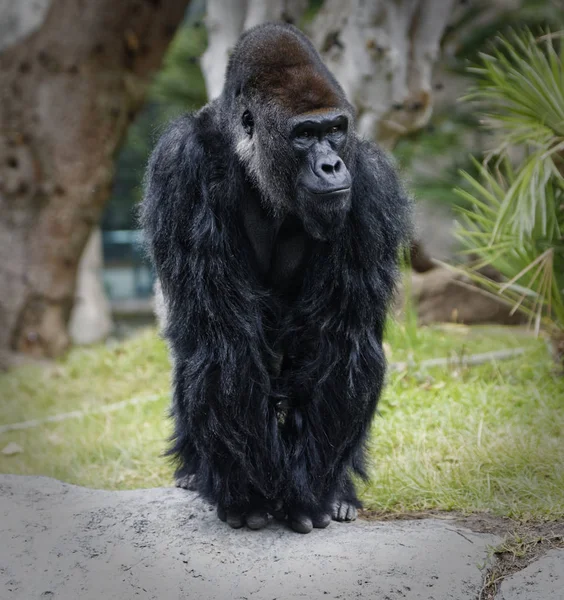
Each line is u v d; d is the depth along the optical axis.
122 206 49.47
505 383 15.03
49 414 18.12
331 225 8.59
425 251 24.55
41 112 25.70
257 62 8.82
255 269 9.47
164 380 19.39
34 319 26.45
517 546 9.16
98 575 8.78
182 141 9.12
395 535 9.45
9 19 27.11
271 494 9.52
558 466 11.12
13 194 25.92
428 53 19.56
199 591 8.43
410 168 27.16
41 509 10.23
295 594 8.27
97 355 21.95
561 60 13.95
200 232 8.80
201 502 10.29
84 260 37.81
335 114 8.44
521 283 15.05
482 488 10.81
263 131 8.66
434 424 13.30
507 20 25.84
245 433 9.21
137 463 14.02
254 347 9.02
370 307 9.21
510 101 14.20
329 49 19.06
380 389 9.61
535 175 13.49
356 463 10.16
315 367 9.27
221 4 18.98
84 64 25.69
